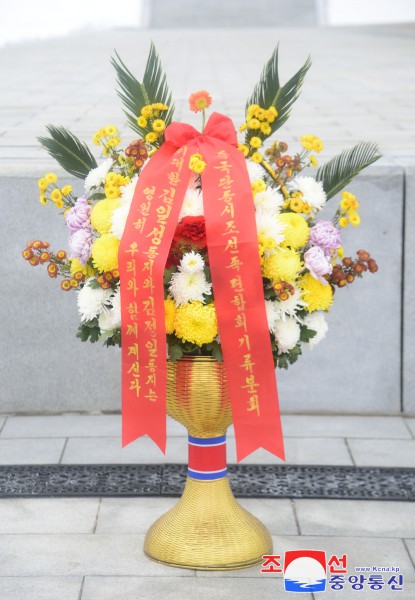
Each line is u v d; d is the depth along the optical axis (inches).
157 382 129.3
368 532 152.0
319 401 204.4
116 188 133.6
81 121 294.5
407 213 197.5
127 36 1024.2
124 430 132.0
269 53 681.6
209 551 137.6
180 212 129.2
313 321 136.3
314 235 132.8
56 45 795.4
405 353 202.1
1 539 147.5
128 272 127.2
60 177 194.5
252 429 130.1
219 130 137.0
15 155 212.7
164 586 133.3
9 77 471.8
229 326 127.4
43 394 202.5
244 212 127.0
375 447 187.0
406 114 316.2
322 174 150.7
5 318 199.2
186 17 1610.5
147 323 127.6
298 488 168.2
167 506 160.6
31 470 174.2
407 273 199.3
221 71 514.6
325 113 322.3
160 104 140.9
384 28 1109.1
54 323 199.6
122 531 151.0
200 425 137.0
